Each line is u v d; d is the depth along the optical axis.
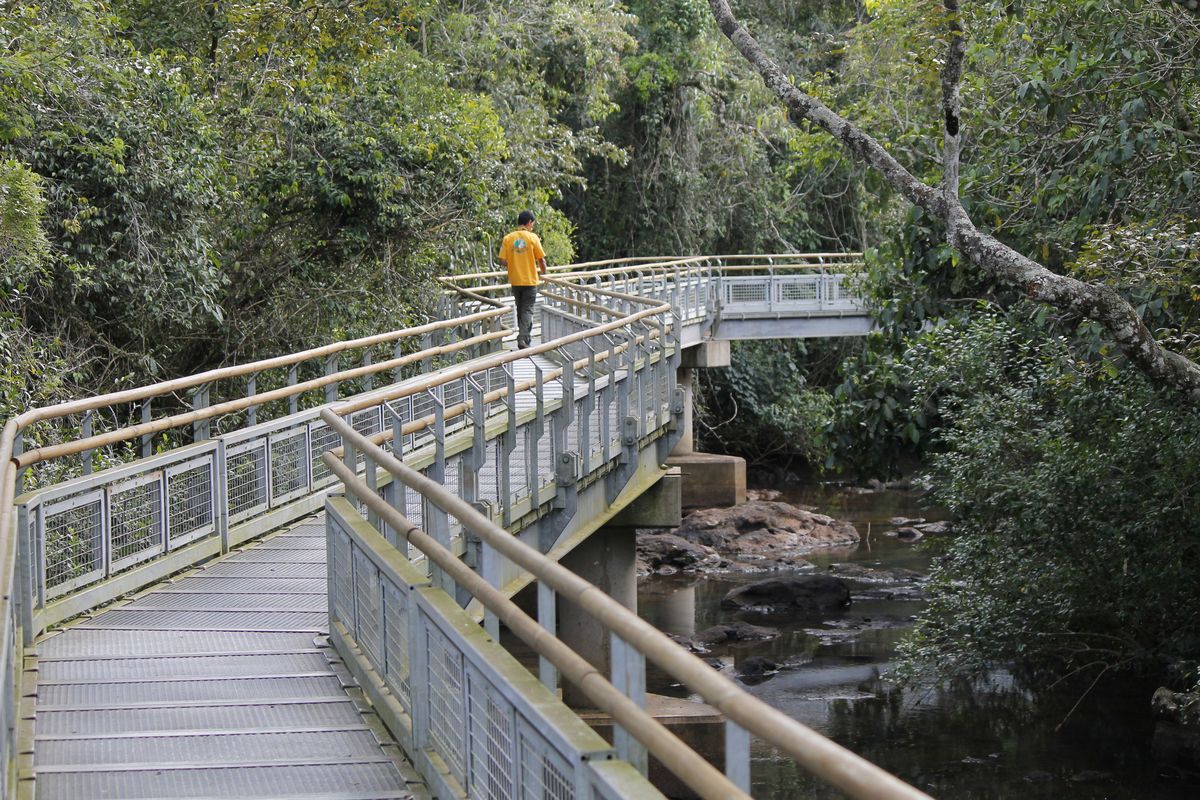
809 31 40.06
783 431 38.97
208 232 18.11
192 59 20.67
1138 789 13.39
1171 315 11.78
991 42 13.48
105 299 16.14
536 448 11.75
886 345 18.08
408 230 21.31
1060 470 13.86
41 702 6.66
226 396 18.91
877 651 19.69
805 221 41.38
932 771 14.16
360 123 20.88
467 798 5.16
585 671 3.83
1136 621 14.94
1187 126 12.42
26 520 7.54
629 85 37.44
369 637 6.97
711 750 14.12
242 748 6.09
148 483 9.34
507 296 28.08
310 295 20.56
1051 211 13.95
